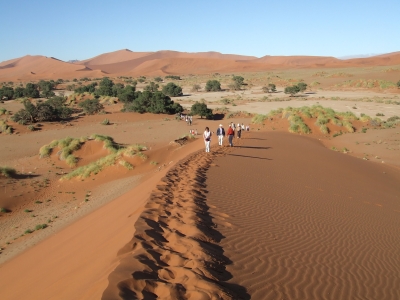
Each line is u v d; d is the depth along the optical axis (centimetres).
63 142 3916
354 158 3147
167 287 507
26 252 1445
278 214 1124
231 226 903
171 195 1156
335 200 1509
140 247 665
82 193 2625
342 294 624
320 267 733
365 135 4547
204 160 2045
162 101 6906
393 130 4775
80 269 721
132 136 4994
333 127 4816
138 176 2869
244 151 2650
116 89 10188
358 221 1233
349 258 827
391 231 1183
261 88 12194
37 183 2825
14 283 951
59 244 1209
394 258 895
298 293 593
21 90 10906
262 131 4544
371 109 7081
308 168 2256
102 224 1172
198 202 1083
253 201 1241
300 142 3581
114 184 2734
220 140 2873
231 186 1435
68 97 9281
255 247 779
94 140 3922
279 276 643
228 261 665
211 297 500
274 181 1692
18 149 4381
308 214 1197
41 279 827
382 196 1859
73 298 554
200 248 671
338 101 8362
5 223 2092
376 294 658
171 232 769
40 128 5712
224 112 6944
